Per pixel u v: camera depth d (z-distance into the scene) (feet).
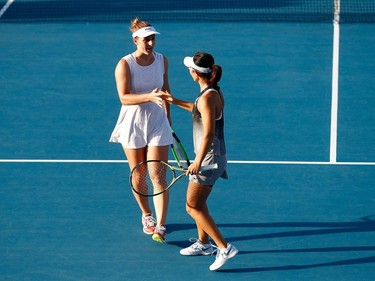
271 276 92.17
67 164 120.98
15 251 97.86
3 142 128.47
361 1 202.28
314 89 149.38
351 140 128.57
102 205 108.99
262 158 122.62
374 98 145.18
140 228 103.19
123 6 203.62
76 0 209.26
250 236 100.99
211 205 108.68
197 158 87.97
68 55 168.86
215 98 88.12
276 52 168.96
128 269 93.97
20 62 164.86
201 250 96.53
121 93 95.81
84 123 135.85
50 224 104.17
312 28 183.52
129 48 172.86
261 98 145.69
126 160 122.11
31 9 201.46
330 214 106.22
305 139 129.08
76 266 94.58
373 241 99.45
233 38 177.68
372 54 167.02
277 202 109.40
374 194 111.24
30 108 142.10
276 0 205.36
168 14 195.83
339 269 93.40
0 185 114.52
